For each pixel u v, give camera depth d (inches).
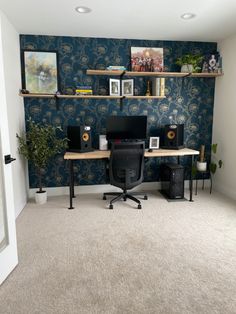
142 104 150.3
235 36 133.1
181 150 137.2
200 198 141.2
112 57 141.7
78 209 124.2
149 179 158.7
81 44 137.9
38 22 115.2
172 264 77.0
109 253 83.2
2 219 70.8
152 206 128.0
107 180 153.7
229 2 95.6
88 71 132.5
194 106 155.7
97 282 68.6
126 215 116.0
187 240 92.1
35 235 96.2
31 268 74.9
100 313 57.7
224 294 64.0
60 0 92.9
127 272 73.0
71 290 65.5
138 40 142.7
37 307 59.8
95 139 148.2
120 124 140.6
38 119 140.3
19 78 129.5
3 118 69.5
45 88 136.9
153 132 153.6
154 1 94.3
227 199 139.4
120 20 113.3
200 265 76.5
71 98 142.1
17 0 92.6
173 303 60.9
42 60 135.1
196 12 104.8
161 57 145.1
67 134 136.9
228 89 141.9
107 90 144.3
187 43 147.4
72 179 142.5
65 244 89.2
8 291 65.2
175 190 138.4
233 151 139.9
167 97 151.8
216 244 89.3
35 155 124.4
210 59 144.7
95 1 94.0
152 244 89.1
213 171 150.3
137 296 63.2
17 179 118.6
